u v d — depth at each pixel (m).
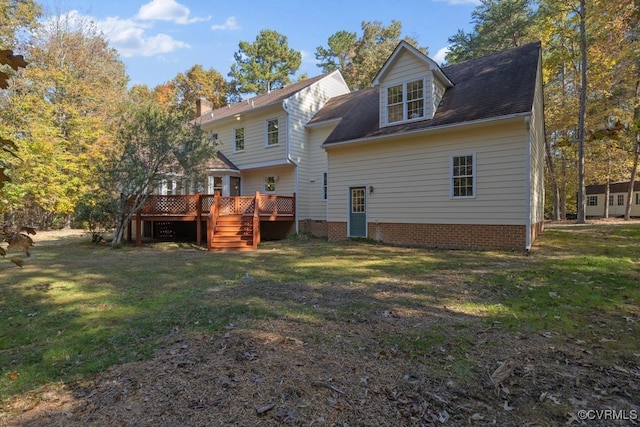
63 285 6.40
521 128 9.42
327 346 3.44
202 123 19.16
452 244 10.68
